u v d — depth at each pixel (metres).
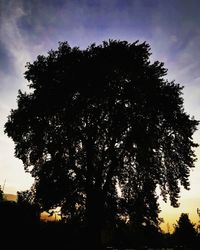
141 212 25.34
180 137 24.38
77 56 24.00
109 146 23.58
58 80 24.00
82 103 22.69
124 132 23.28
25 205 22.61
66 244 22.73
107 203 24.58
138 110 22.92
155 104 22.83
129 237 42.88
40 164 26.59
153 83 23.12
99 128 23.41
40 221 23.34
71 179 24.22
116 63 22.52
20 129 24.61
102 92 22.11
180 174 24.52
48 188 24.05
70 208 24.75
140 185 25.05
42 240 21.61
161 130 23.41
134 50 23.62
